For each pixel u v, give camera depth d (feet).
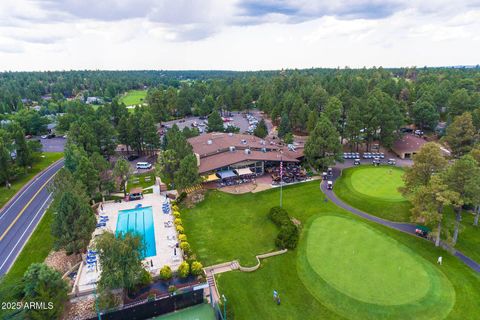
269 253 172.76
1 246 184.03
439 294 140.56
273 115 502.79
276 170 295.89
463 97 402.52
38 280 120.37
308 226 200.75
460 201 158.40
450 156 298.15
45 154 380.17
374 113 345.31
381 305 134.41
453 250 171.01
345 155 346.74
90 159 241.76
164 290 144.87
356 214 217.36
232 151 303.89
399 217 209.67
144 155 376.48
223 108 634.84
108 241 129.59
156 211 224.74
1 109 577.43
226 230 198.70
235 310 134.72
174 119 592.60
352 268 158.20
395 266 159.43
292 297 142.00
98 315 125.80
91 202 233.76
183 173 234.79
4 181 282.56
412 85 593.83
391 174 287.28
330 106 381.19
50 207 191.83
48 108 649.61
